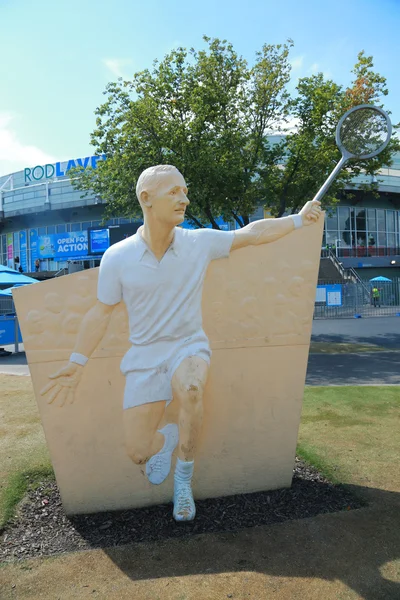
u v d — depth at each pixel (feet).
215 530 9.21
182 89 34.22
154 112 32.09
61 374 9.44
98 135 35.73
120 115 34.60
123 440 9.94
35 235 105.19
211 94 33.17
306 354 10.73
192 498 9.74
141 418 9.53
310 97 36.40
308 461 12.82
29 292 9.27
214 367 10.12
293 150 36.35
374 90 35.53
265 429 10.75
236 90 36.68
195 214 38.11
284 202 38.29
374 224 104.32
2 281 37.73
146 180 8.69
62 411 9.64
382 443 14.08
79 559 8.30
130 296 9.16
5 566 8.13
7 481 11.82
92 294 9.36
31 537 9.18
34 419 17.69
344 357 32.24
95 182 40.34
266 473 10.96
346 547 8.51
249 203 38.01
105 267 9.16
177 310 9.21
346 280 82.48
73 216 100.68
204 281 9.78
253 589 7.37
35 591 7.44
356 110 10.55
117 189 34.68
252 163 37.32
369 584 7.45
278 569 7.86
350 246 101.76
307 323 10.63
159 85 34.04
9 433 15.90
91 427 9.80
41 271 94.89
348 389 21.59
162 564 8.07
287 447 11.00
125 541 8.90
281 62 36.55
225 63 36.17
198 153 32.24
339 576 7.66
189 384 8.82
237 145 35.37
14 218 104.99
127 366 9.49
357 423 16.16
